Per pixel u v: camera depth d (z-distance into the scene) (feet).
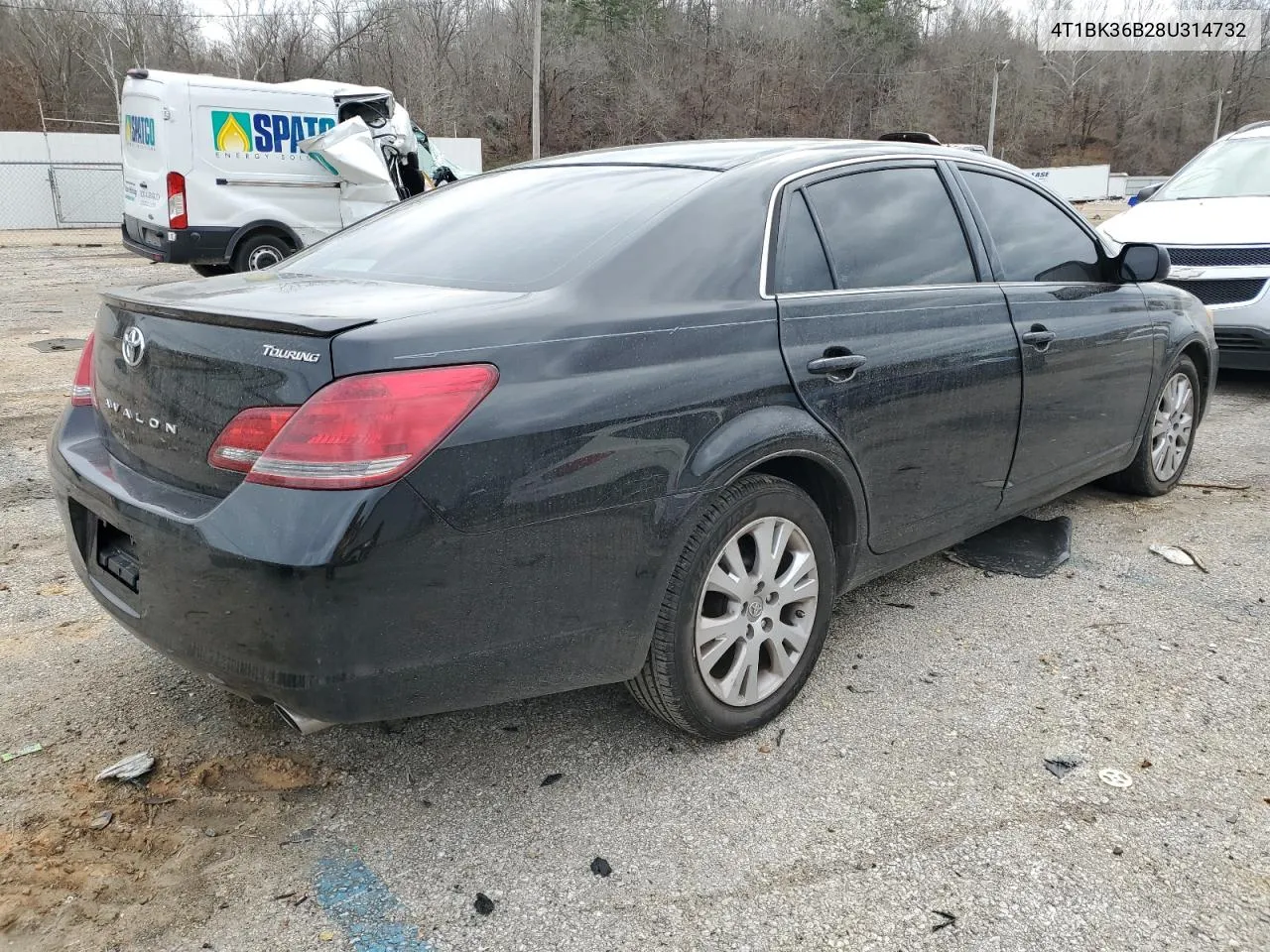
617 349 7.98
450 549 7.07
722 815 8.35
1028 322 11.99
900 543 10.87
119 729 9.50
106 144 82.33
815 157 10.46
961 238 11.69
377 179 40.01
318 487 6.70
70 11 158.81
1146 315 14.55
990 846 7.98
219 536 6.88
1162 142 248.93
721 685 9.11
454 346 7.20
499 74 178.81
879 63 214.90
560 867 7.74
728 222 9.29
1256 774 8.93
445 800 8.55
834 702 10.14
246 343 7.16
